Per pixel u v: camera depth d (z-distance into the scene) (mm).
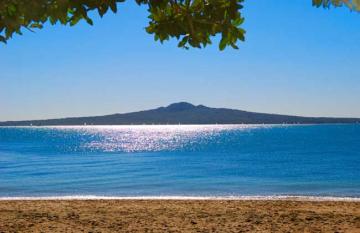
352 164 59469
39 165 59656
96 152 95438
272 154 83312
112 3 2533
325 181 39688
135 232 13844
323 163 61438
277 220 15891
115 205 20344
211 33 2990
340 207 19672
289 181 39844
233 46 3004
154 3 2717
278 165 58875
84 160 70062
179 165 59438
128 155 83875
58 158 75062
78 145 134750
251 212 17812
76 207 19531
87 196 29281
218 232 13836
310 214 17297
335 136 192625
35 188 34406
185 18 3006
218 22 2947
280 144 126875
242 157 75875
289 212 17844
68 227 14547
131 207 19469
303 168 54062
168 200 22656
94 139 198750
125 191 32344
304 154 82312
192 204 20734
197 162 64938
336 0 2578
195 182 38906
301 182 38938
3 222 15352
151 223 15289
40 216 16719
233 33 2963
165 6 2736
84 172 48938
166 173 47656
